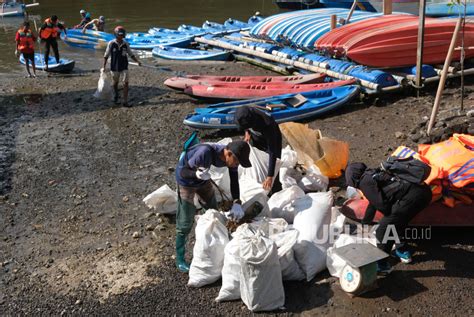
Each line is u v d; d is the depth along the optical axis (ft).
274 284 15.92
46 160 29.43
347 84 36.96
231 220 18.01
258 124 19.84
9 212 23.48
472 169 18.35
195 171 16.87
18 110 39.83
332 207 19.22
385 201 16.65
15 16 89.15
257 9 92.48
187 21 82.17
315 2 83.71
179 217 17.53
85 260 19.53
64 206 23.89
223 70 50.80
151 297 17.17
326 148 23.84
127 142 31.89
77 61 57.52
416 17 42.98
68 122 36.35
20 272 19.02
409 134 29.60
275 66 47.93
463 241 19.01
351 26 42.55
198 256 17.25
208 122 31.96
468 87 37.76
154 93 42.98
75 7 99.25
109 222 22.22
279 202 19.88
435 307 15.87
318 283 17.13
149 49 62.13
